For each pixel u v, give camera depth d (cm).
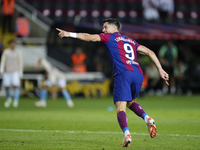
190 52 10106
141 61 8956
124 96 2047
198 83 9081
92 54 9294
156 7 10406
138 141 2291
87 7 10275
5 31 8781
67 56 8625
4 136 2461
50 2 10200
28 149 1994
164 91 8406
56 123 3228
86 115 3984
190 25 10481
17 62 5134
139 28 9456
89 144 2166
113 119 3591
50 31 8806
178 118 3697
